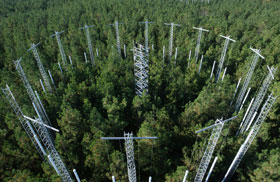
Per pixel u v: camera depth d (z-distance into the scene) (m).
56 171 37.09
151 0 149.25
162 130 45.81
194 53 87.00
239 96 59.28
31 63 73.94
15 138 47.59
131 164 35.03
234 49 85.06
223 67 81.25
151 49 90.25
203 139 45.59
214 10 130.75
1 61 88.31
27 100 57.12
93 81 66.31
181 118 52.81
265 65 70.94
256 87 67.25
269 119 56.88
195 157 41.59
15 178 37.38
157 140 40.94
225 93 56.50
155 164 44.06
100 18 122.75
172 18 113.19
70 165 45.16
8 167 43.59
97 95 59.47
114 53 77.94
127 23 109.62
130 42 94.62
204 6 139.75
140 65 62.34
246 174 42.47
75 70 70.56
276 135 54.97
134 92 67.56
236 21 110.75
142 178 45.09
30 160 45.19
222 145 43.66
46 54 91.69
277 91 58.31
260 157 40.25
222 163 43.97
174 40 99.69
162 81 69.44
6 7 149.62
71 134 48.69
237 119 50.22
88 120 48.56
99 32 109.19
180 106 63.09
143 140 40.97
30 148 44.59
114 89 64.69
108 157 41.31
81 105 60.19
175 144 49.56
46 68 79.06
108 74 65.50
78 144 48.31
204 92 55.09
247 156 44.06
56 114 56.47
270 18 110.50
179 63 81.19
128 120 57.62
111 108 49.97
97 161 41.38
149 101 56.69
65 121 47.94
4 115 52.84
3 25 113.31
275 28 95.94
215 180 44.84
